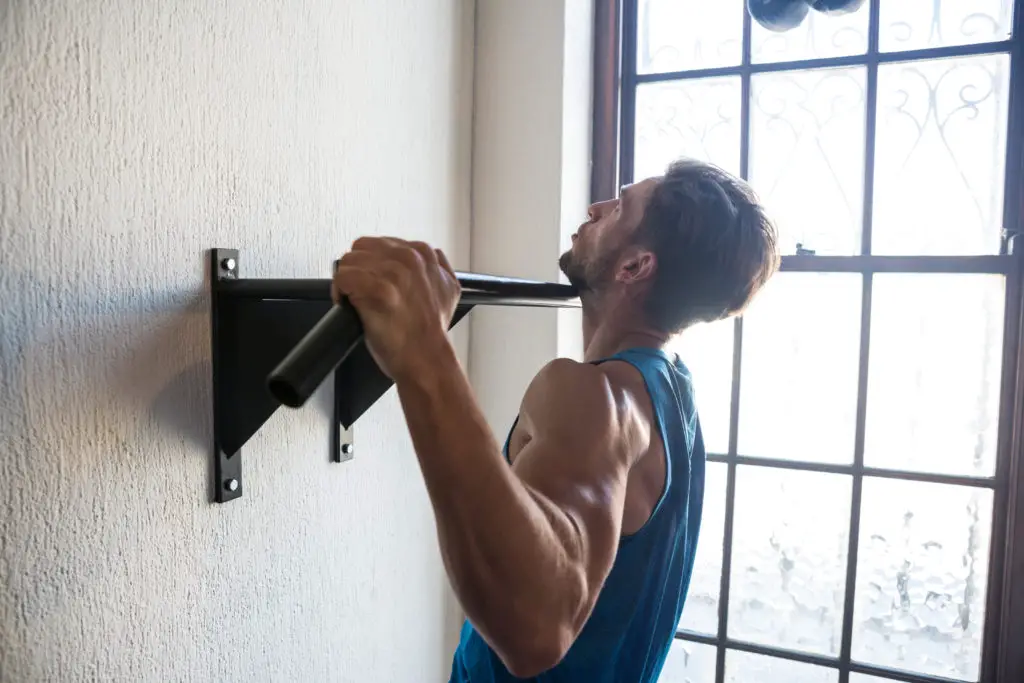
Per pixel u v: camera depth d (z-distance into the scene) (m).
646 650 0.70
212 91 0.75
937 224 1.29
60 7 0.60
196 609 0.76
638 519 0.65
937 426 1.31
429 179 1.19
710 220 0.74
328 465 0.97
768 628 1.43
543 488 0.53
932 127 1.28
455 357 0.46
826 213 1.35
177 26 0.71
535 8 1.30
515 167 1.33
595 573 0.51
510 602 0.45
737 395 1.42
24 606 0.60
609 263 0.79
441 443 0.44
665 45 1.45
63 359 0.62
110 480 0.66
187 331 0.74
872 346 1.33
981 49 1.24
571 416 0.59
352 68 0.97
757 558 1.43
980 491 1.28
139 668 0.70
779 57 1.37
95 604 0.65
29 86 0.58
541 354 1.35
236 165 0.79
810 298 1.36
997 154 1.25
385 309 0.43
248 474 0.83
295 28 0.87
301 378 0.40
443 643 1.30
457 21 1.27
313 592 0.95
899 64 1.30
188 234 0.73
